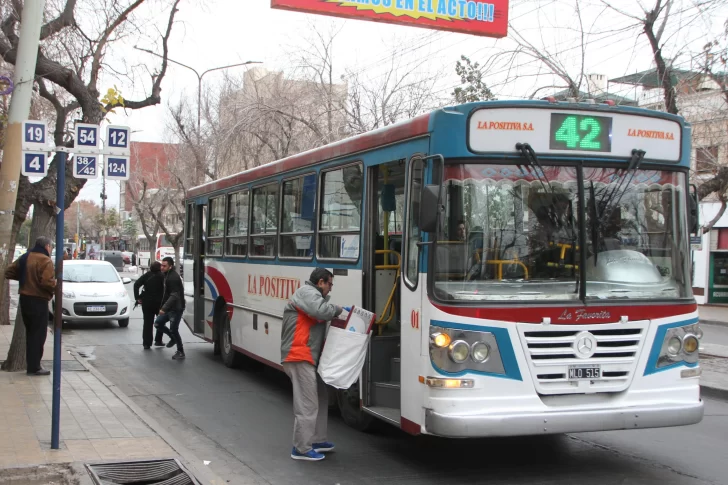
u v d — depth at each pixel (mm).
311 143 23453
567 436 7930
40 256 10422
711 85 17531
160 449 6688
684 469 6680
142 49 12336
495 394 5824
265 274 10461
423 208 5867
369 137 7426
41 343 10516
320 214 8648
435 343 5926
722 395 10742
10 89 10383
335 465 6789
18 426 7430
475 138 6047
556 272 6082
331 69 23953
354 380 6781
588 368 5984
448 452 7254
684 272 6531
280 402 9812
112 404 8641
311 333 6930
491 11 13492
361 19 12672
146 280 15188
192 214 15195
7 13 11945
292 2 12156
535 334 5918
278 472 6562
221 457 7078
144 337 15125
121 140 6855
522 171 6129
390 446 7477
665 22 13672
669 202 6555
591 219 6203
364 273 7449
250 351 11141
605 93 16000
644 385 6156
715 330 22344
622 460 6984
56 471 6016
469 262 5992
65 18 11203
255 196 11109
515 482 6250
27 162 6699
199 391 10570
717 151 16812
